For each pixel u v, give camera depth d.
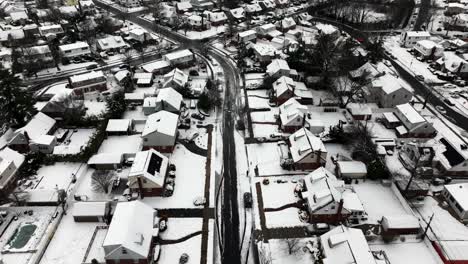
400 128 76.81
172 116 75.06
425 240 52.47
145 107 81.00
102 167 66.75
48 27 126.94
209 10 157.12
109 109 80.44
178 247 51.88
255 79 100.44
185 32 131.25
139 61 111.06
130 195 60.56
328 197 54.28
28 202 57.66
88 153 67.44
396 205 59.09
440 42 123.75
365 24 141.62
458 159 63.91
